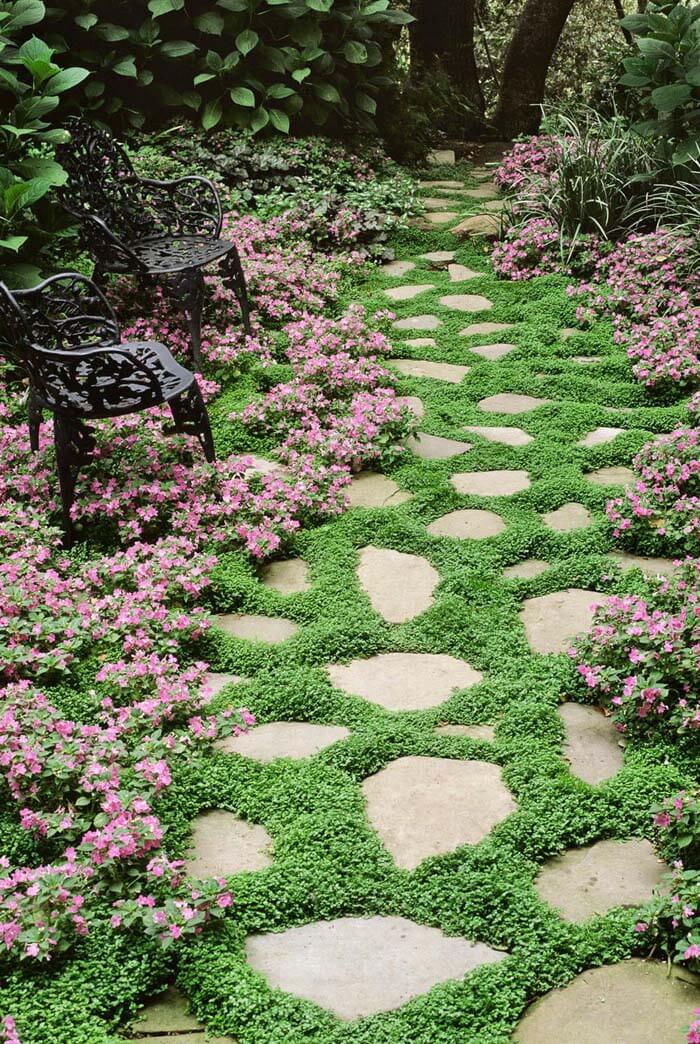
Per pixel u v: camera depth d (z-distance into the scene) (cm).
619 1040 216
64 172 584
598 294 671
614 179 754
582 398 556
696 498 417
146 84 862
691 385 550
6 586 355
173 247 600
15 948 231
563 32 1691
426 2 1343
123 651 340
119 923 238
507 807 280
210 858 266
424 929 245
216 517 421
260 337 611
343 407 518
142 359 455
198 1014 225
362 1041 216
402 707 322
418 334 655
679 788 283
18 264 586
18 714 297
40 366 392
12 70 768
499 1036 216
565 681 329
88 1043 216
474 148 1235
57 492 428
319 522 437
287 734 312
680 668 305
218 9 895
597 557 398
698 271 659
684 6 740
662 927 237
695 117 742
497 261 753
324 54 896
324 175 850
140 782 275
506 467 480
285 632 363
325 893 252
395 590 386
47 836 263
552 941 237
